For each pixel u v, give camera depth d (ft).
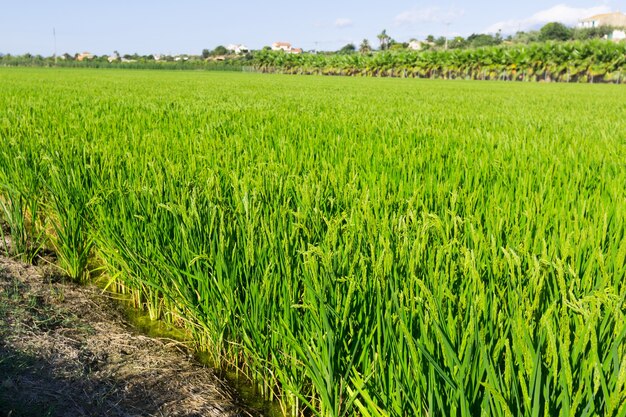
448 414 6.26
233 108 39.65
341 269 8.50
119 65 370.53
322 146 21.06
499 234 10.27
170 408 9.47
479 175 16.46
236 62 377.09
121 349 11.34
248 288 9.27
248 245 9.66
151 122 28.19
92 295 13.94
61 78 119.03
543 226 10.61
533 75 212.43
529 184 14.61
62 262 15.29
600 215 11.75
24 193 16.12
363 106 46.68
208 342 11.07
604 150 21.21
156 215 11.99
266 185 13.33
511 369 5.66
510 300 6.98
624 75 190.08
